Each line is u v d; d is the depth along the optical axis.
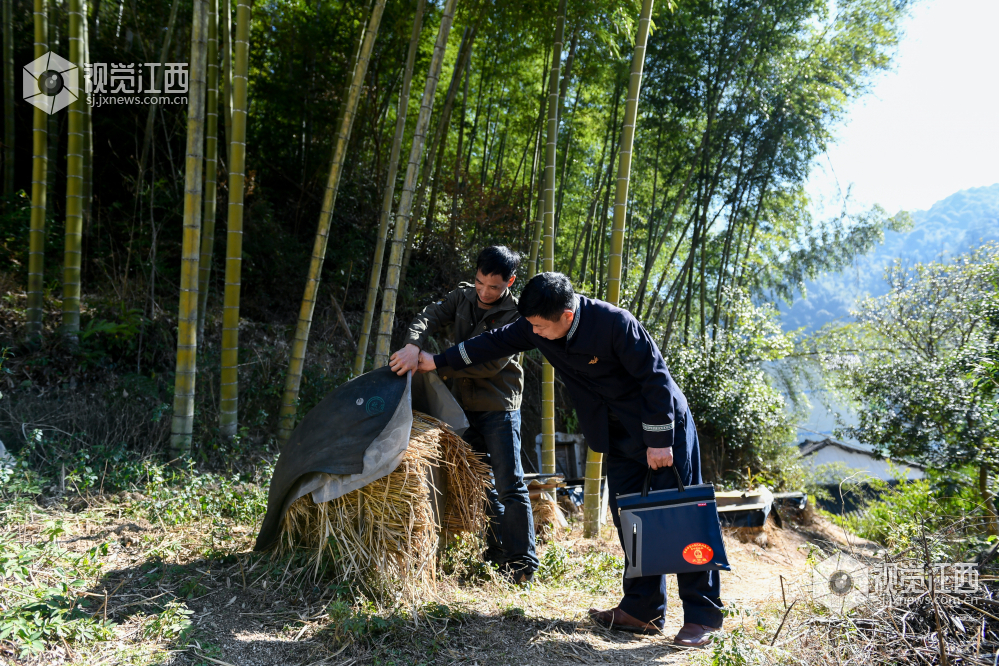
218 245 6.73
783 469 8.80
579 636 2.57
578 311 2.57
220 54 6.73
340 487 2.54
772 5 8.66
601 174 9.59
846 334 10.60
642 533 2.53
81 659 1.90
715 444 8.80
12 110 5.99
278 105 7.86
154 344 5.25
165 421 4.33
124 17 6.92
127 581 2.50
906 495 7.01
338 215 8.12
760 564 4.89
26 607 2.07
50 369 4.49
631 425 2.70
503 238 8.92
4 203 5.70
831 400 10.82
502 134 10.24
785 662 2.11
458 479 3.01
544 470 4.86
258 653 2.11
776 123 9.52
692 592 2.61
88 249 5.86
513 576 3.17
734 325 9.90
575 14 6.37
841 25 9.26
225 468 4.23
